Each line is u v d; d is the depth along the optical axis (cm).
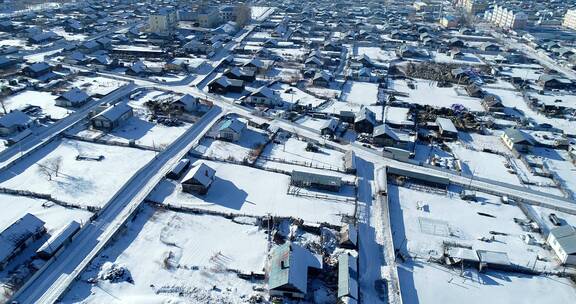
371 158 6475
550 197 5700
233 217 4869
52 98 7981
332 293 3944
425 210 5269
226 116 7675
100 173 5572
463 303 3934
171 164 5891
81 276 3897
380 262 4366
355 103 8800
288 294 3825
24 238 4091
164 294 3778
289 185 5591
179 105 7762
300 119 7775
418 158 6581
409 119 7912
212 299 3762
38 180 5325
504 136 7300
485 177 6119
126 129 6912
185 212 4919
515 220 5162
